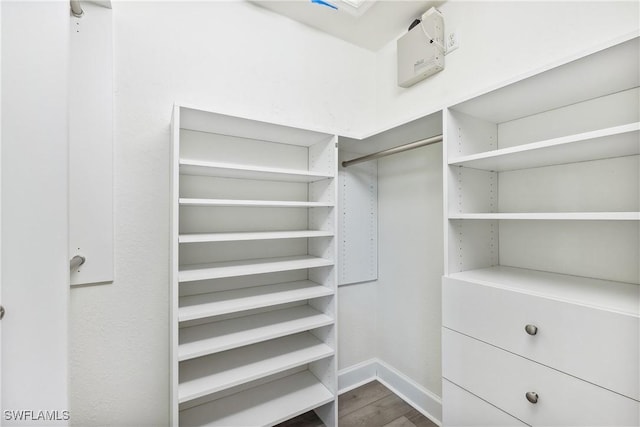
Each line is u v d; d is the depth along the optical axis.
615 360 0.74
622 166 1.02
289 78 1.75
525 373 0.93
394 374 1.93
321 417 1.63
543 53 1.21
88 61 1.22
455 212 1.22
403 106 1.89
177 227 1.15
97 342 1.24
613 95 1.04
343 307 1.95
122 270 1.28
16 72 0.72
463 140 1.25
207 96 1.49
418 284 1.79
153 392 1.34
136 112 1.32
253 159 1.62
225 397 1.49
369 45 2.05
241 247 1.59
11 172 0.71
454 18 1.57
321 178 1.64
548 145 0.90
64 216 0.76
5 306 0.69
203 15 1.49
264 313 1.63
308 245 1.82
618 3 1.01
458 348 1.15
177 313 1.15
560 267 1.19
